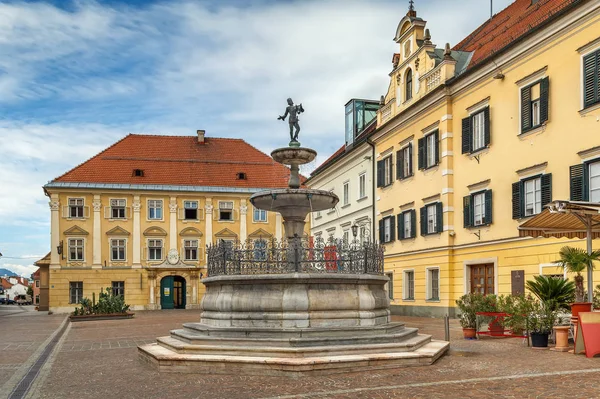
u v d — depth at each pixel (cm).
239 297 1263
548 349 1387
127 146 5784
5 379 1141
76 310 3459
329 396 880
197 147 5962
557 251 2030
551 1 2330
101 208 5306
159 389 976
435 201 2833
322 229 4719
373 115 4197
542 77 2122
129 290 5259
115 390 988
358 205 3897
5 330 2638
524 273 2205
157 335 2131
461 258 2639
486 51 2645
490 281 2452
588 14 1900
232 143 6134
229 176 5738
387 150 3412
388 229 3428
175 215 5444
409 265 3116
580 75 1942
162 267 5288
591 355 1241
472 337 1678
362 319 1260
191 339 1227
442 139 2769
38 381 1112
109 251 5278
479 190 2497
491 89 2431
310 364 1048
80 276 5194
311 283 1239
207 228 5494
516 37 2322
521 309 1488
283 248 1305
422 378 1016
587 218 1484
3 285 15788
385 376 1038
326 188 4678
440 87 2720
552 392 884
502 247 2344
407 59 3161
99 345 1803
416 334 1395
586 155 1903
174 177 5575
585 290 1856
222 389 953
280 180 5819
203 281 1378
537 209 2153
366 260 1337
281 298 1221
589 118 1898
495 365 1153
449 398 857
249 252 1319
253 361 1074
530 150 2184
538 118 2167
